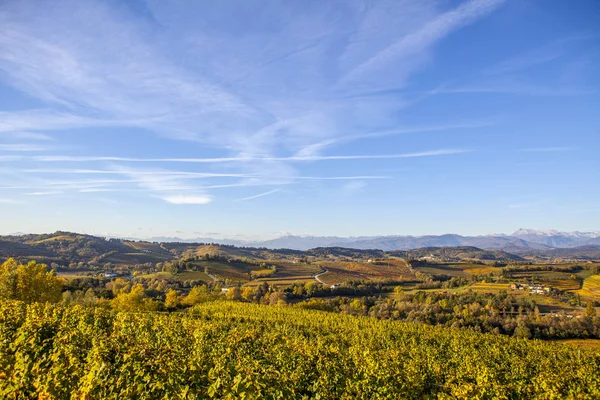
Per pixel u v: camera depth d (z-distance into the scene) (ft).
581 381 69.31
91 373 31.48
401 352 85.97
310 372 52.47
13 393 29.50
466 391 50.88
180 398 32.22
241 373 39.22
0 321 54.39
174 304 180.75
